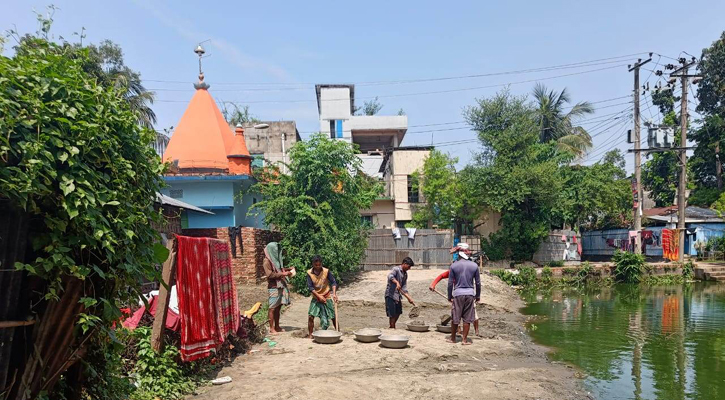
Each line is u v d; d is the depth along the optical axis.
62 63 3.02
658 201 34.97
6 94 2.63
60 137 2.80
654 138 22.44
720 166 31.56
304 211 15.24
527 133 24.75
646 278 22.00
